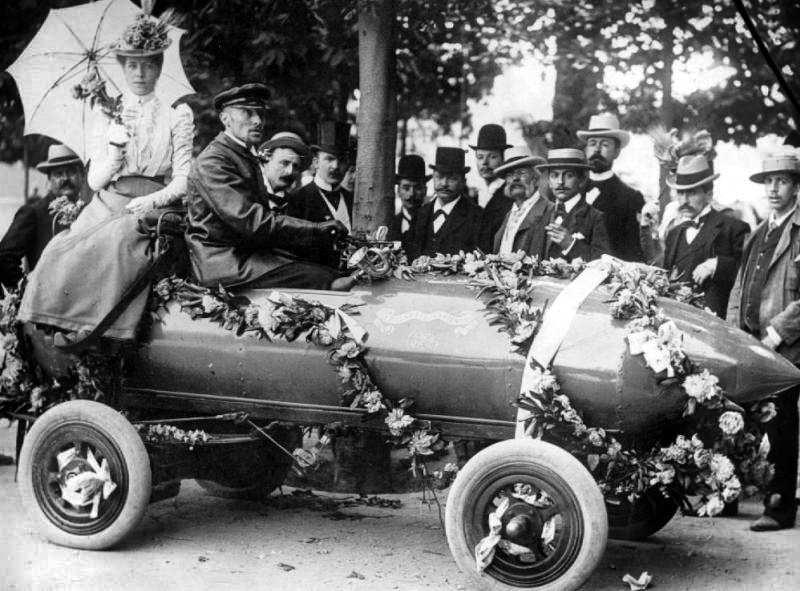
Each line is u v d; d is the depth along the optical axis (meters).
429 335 5.01
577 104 9.74
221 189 5.40
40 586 4.71
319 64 8.94
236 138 5.63
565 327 4.73
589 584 4.91
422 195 8.12
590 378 4.66
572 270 5.29
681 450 4.59
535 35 9.80
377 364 5.05
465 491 4.62
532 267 5.27
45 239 7.22
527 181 7.05
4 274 7.16
